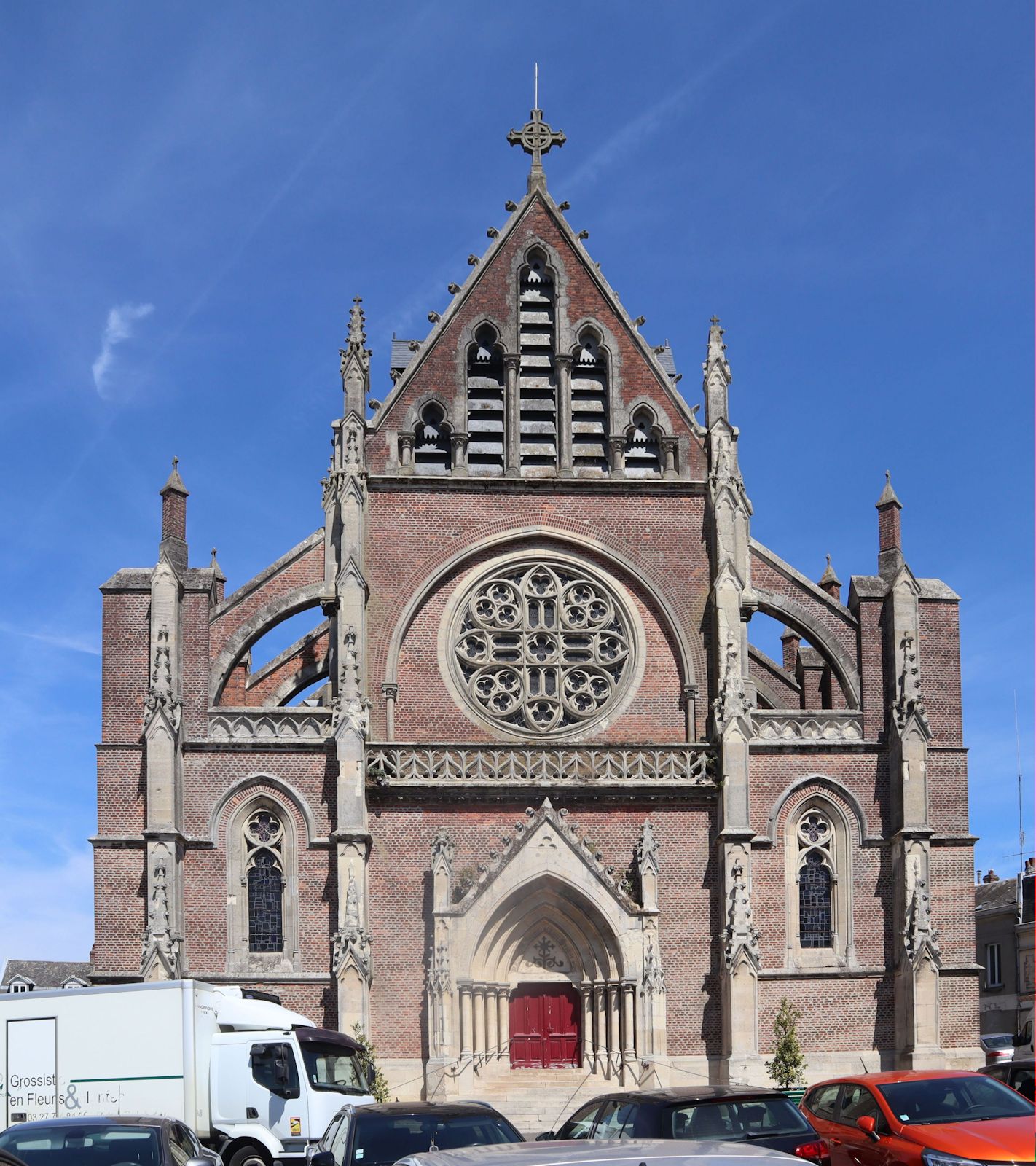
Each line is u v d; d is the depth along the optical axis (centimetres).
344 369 5788
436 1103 2658
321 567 5675
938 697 5647
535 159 6162
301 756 5409
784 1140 2419
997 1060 5297
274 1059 3744
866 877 5497
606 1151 1661
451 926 5216
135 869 5256
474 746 5469
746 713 5491
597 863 5259
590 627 5716
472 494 5762
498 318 5981
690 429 5900
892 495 5762
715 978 5356
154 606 5378
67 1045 3809
